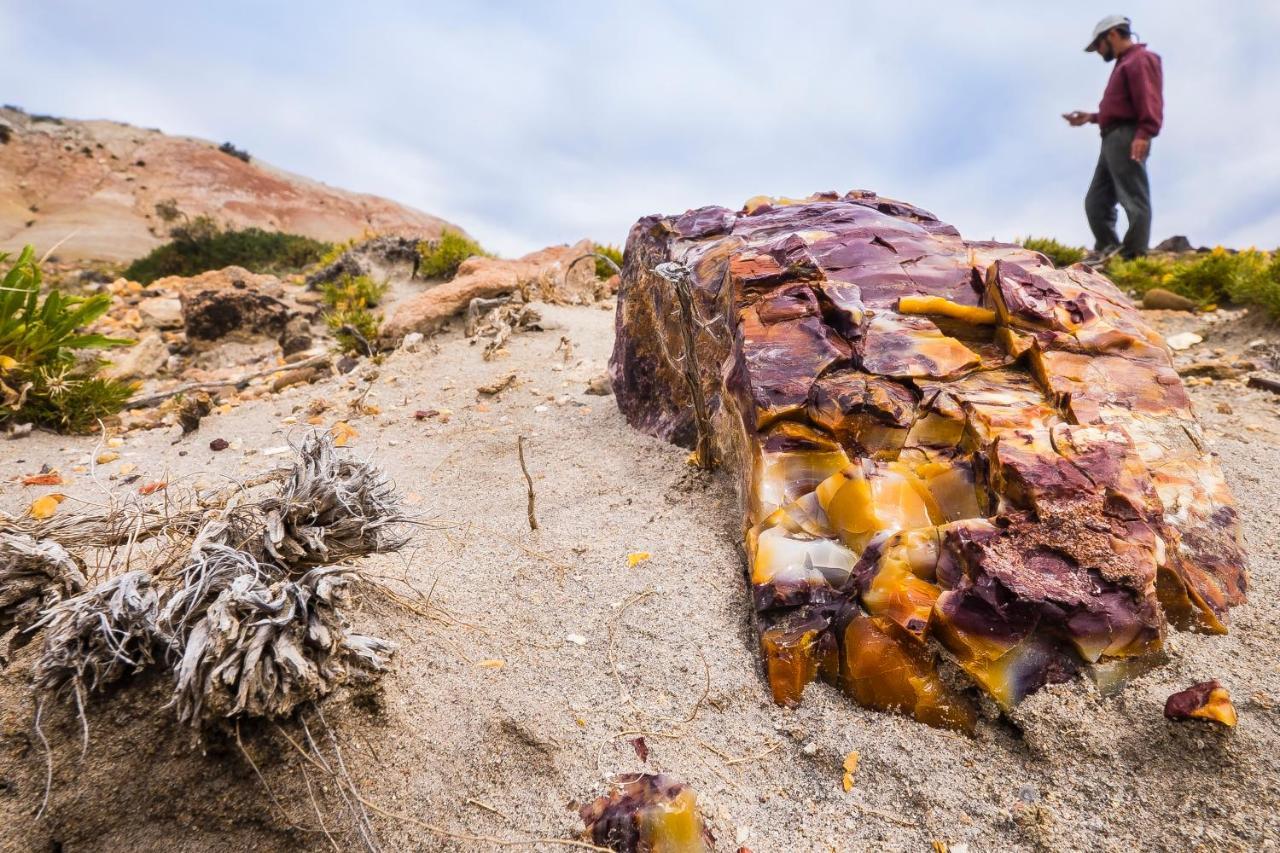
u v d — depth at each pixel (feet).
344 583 3.99
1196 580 4.83
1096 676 4.25
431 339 13.60
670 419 8.28
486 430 9.30
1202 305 14.97
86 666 3.90
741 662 4.95
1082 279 6.69
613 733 4.48
